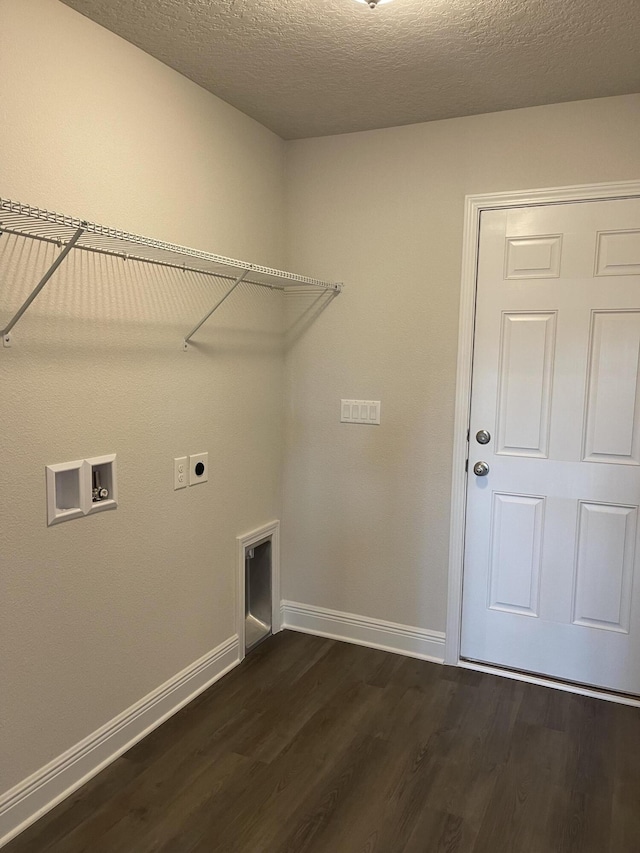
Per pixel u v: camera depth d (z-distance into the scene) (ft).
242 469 9.01
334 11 5.75
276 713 7.87
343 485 9.73
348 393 9.53
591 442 8.22
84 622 6.44
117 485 6.72
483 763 6.96
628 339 7.91
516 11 5.70
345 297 9.40
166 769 6.77
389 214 8.98
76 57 5.86
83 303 6.15
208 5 5.68
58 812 6.10
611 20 5.85
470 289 8.57
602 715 7.92
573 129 7.89
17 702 5.77
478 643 9.12
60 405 5.98
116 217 6.45
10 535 5.57
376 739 7.36
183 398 7.68
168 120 7.07
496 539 8.86
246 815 6.12
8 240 5.34
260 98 7.90
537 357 8.37
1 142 5.23
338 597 9.96
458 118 8.45
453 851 5.73
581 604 8.48
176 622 7.82
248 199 8.71
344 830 5.95
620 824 6.08
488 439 8.72
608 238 7.88
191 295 7.69
